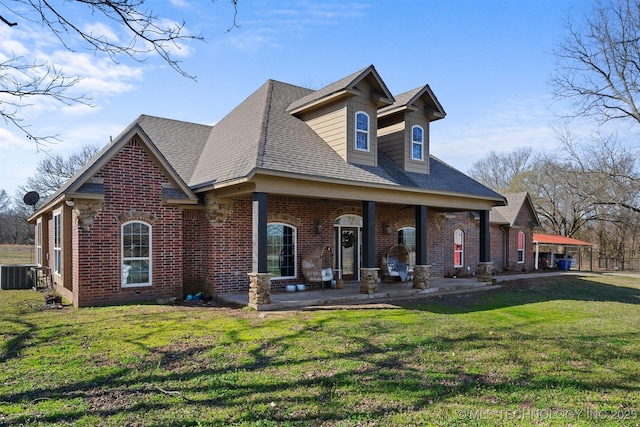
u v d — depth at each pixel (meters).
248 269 12.49
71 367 5.90
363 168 12.76
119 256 10.90
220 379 5.46
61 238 12.36
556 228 38.53
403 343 7.19
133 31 5.39
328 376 5.59
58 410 4.54
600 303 13.02
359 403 4.78
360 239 15.49
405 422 4.32
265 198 10.20
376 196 12.35
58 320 8.73
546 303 12.72
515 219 24.56
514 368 6.05
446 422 4.34
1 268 15.21
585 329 8.91
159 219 11.49
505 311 11.04
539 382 5.53
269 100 14.48
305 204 13.76
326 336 7.54
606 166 22.30
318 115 13.76
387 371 5.81
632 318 10.44
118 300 10.87
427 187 13.47
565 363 6.34
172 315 9.23
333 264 14.51
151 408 4.61
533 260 27.17
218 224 11.91
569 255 34.25
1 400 4.82
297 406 4.68
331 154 12.68
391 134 15.04
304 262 13.18
